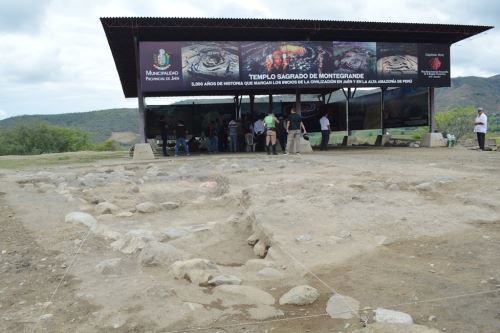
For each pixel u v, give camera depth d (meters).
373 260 4.41
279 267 4.40
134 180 10.91
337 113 27.55
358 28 19.03
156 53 17.45
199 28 18.12
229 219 6.39
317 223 5.59
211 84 17.92
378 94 25.08
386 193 7.08
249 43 18.16
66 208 7.27
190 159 16.06
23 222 6.31
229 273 4.25
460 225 5.25
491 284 3.67
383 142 24.70
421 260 4.35
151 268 4.38
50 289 3.83
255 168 11.96
